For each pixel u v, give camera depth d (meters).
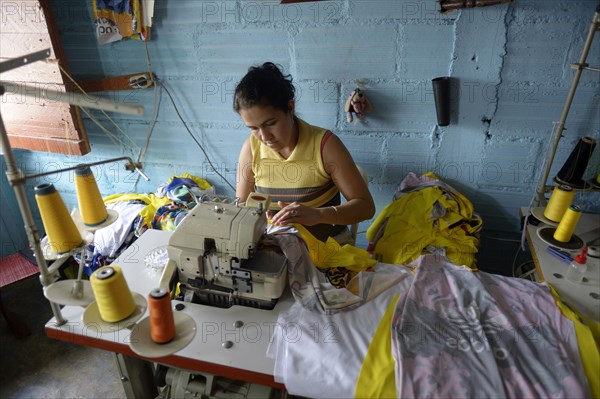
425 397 0.90
